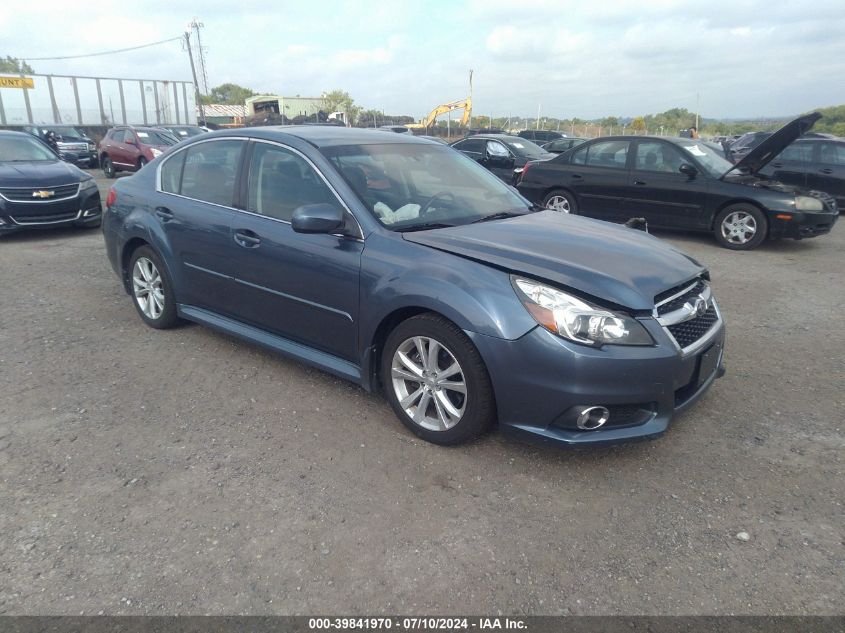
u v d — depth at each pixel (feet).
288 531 9.00
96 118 112.06
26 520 9.16
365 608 7.67
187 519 9.23
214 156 14.84
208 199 14.67
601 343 9.52
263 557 8.48
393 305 10.95
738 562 8.43
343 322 12.01
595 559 8.49
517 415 10.04
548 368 9.58
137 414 12.33
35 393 13.16
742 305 20.04
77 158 73.10
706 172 29.27
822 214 27.40
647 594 7.89
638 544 8.79
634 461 10.82
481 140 48.08
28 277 22.34
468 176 14.83
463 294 10.14
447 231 11.76
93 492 9.84
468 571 8.27
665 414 10.12
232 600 7.75
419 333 10.85
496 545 8.75
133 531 8.96
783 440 11.53
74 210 30.14
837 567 8.34
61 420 12.06
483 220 12.94
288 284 12.78
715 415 12.47
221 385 13.64
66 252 26.55
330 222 11.35
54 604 7.64
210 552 8.56
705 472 10.51
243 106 186.60
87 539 8.79
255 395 13.19
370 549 8.64
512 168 43.42
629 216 31.78
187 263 15.11
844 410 12.69
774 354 15.75
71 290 20.72
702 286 11.58
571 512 9.46
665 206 30.42
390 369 11.55
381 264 11.25
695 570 8.29
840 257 27.37
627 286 9.97
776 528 9.11
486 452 11.03
